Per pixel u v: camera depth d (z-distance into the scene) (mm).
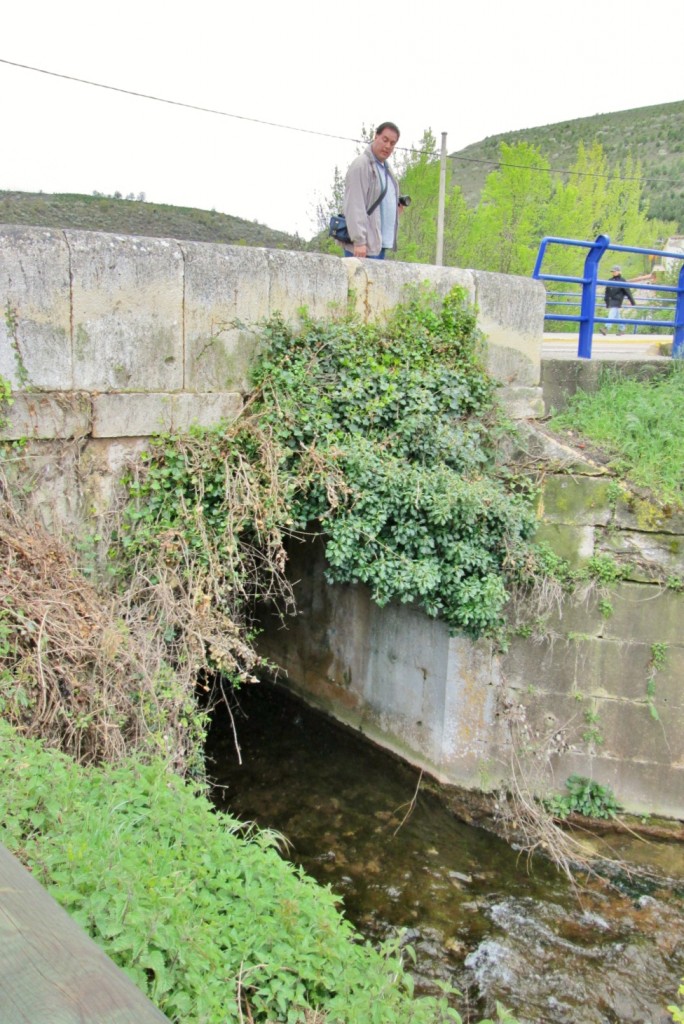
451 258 23312
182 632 5570
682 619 6262
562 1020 4723
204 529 5770
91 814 3447
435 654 6902
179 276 5695
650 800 6469
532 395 7516
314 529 7508
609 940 5367
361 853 6246
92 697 4836
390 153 7316
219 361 5977
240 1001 2982
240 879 3598
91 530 5645
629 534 6340
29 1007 1201
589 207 27828
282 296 6203
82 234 5344
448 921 5523
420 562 6055
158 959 2697
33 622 4832
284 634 9125
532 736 6605
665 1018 4770
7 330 5160
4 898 1454
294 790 7164
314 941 3373
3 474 5258
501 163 26625
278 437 6035
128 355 5598
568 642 6461
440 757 6934
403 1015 3301
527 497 6430
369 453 6117
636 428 6910
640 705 6410
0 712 4484
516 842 6395
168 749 4879
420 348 6766
